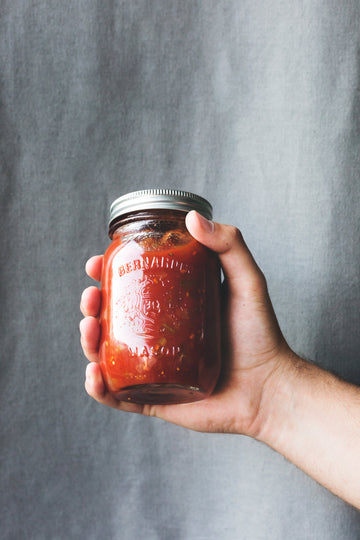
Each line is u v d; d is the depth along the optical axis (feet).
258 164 3.85
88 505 3.71
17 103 3.92
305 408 2.99
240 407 3.09
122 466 3.76
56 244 3.88
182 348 2.32
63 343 3.83
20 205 3.89
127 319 2.37
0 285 3.85
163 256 2.41
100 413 3.82
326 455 2.87
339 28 3.82
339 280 3.69
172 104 3.94
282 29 3.89
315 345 3.65
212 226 2.54
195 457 3.75
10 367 3.81
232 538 3.59
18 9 3.97
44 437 3.77
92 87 3.94
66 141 3.92
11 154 3.91
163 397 2.61
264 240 3.77
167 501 3.71
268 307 2.93
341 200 3.75
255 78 3.90
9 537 3.65
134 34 3.97
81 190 3.91
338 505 3.49
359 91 3.78
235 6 3.96
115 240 2.62
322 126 3.79
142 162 3.91
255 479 3.64
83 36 3.96
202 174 3.89
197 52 3.96
